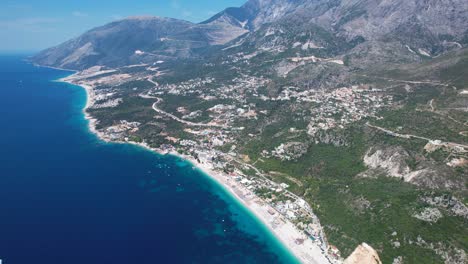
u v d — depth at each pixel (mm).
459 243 189125
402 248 194875
